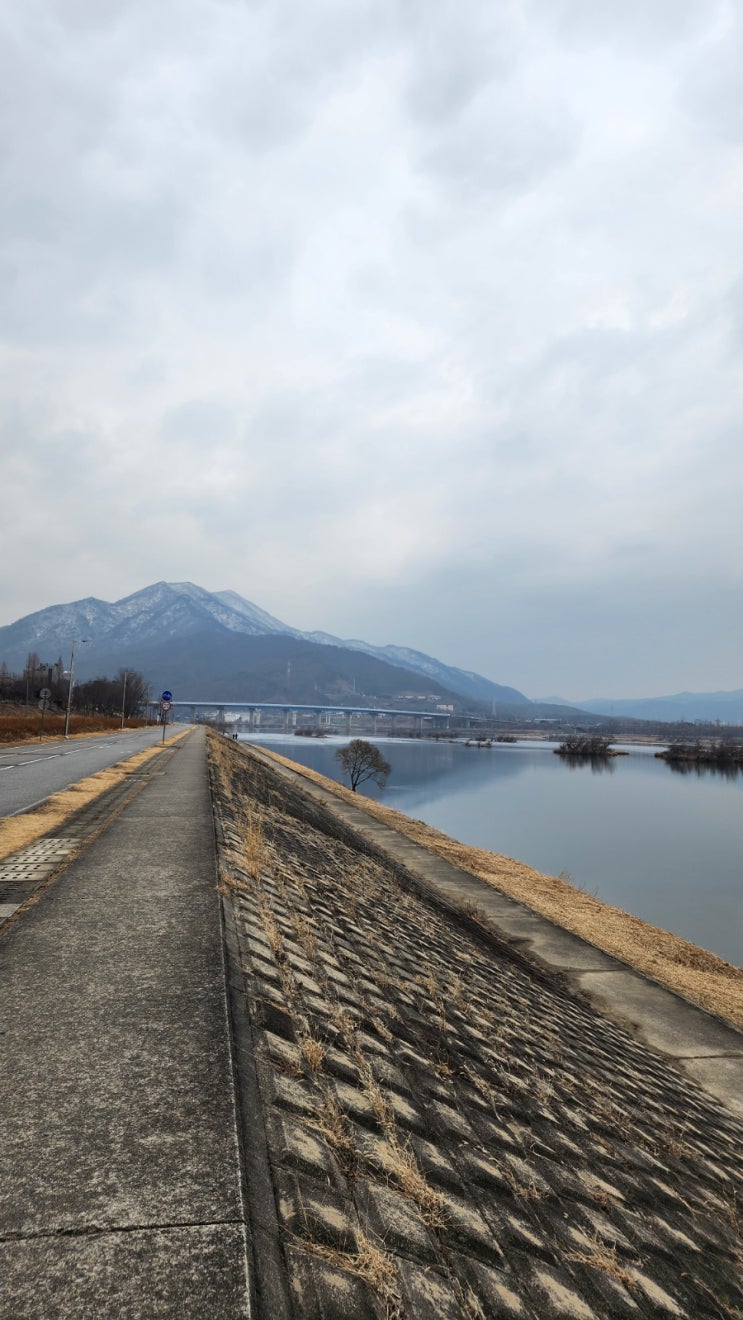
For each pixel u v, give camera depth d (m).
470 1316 2.49
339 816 27.73
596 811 62.16
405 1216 2.90
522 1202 3.51
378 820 28.11
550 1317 2.71
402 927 9.84
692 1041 9.23
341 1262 2.46
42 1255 2.21
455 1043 5.48
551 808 63.31
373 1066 4.27
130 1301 2.04
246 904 6.89
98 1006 4.20
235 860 8.86
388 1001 5.82
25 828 10.73
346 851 16.33
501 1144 4.05
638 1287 3.22
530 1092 5.16
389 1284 2.44
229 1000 4.34
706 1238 4.13
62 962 4.96
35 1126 2.93
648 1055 8.48
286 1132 3.10
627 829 51.91
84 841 9.73
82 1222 2.36
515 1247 3.08
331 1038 4.41
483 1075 5.06
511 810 61.28
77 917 6.06
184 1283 2.12
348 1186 2.94
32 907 6.37
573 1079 5.96
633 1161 4.77
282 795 24.12
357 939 7.75
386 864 17.80
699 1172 5.17
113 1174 2.63
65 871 7.88
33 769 21.94
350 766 68.81
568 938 13.52
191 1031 3.88
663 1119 6.01
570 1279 3.04
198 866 8.16
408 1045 4.96
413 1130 3.70
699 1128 6.25
